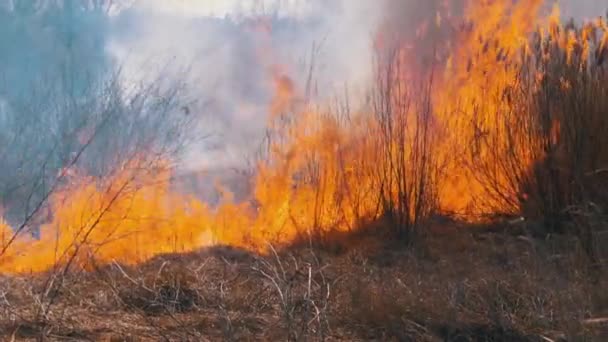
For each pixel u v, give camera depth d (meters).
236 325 5.44
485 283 6.19
